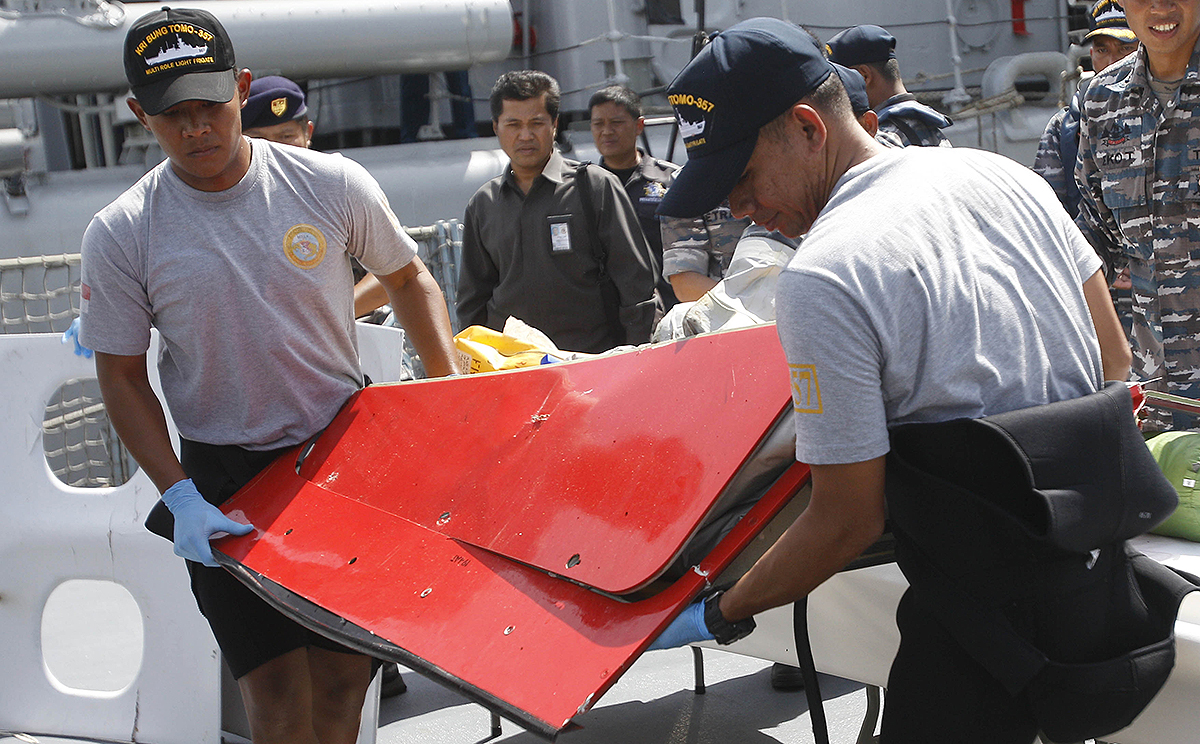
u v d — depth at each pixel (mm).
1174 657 1411
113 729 2938
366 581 1775
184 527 1968
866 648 2035
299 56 5430
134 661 3404
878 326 1278
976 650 1365
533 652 1484
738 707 2975
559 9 6125
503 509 1749
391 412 2082
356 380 2229
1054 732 1379
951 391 1324
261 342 2033
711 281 3445
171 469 2037
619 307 3723
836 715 2887
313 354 2105
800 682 3057
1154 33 2693
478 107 6523
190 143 1883
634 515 1553
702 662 3049
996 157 1480
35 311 5027
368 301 3338
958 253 1338
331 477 2031
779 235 2537
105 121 5914
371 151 5746
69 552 2963
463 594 1653
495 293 3846
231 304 1996
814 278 1287
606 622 1471
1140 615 1417
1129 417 1391
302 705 2082
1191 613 1644
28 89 5176
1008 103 5863
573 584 1565
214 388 2066
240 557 1938
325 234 2055
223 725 2947
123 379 2072
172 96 1820
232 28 5281
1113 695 1351
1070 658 1364
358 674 2211
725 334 1662
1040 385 1378
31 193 5195
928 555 1413
